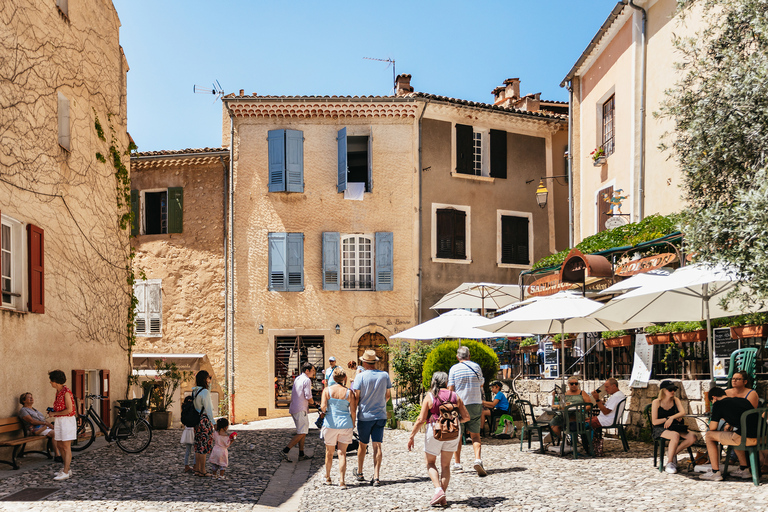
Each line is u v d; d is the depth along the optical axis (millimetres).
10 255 11930
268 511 7602
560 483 8430
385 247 25469
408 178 25828
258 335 24938
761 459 8289
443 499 7395
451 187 26469
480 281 26688
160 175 26828
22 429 11266
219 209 26172
